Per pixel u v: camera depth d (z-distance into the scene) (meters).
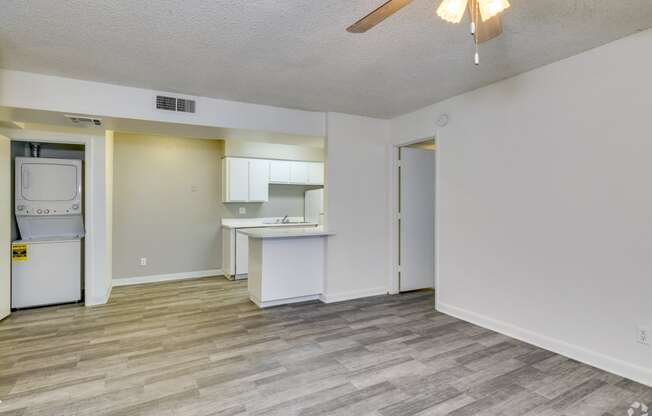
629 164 2.34
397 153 4.60
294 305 4.10
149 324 3.45
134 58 2.66
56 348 2.87
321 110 4.14
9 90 2.88
